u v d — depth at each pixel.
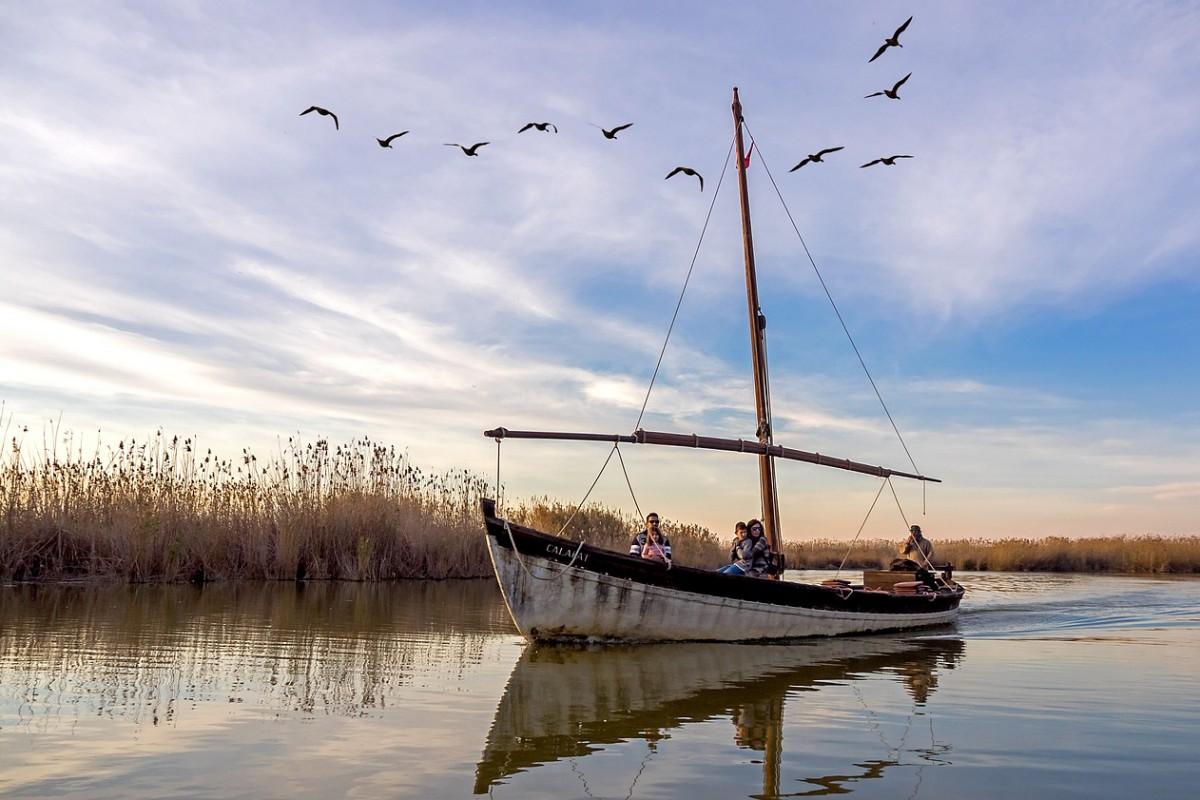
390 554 23.98
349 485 24.33
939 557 44.94
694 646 12.02
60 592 16.72
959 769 5.40
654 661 10.32
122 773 5.11
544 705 7.35
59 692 7.43
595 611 11.87
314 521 23.03
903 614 14.80
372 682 8.27
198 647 10.16
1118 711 7.23
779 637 13.02
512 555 11.56
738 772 5.30
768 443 17.00
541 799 4.73
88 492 20.33
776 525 17.06
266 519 22.45
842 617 13.74
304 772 5.17
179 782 4.95
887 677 9.12
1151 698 7.85
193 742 5.84
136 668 8.66
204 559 20.61
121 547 19.75
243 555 21.77
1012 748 5.92
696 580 12.35
